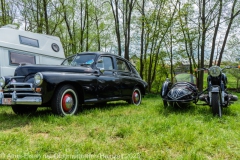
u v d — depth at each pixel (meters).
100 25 19.70
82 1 18.11
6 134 2.94
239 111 5.32
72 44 19.08
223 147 2.57
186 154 2.29
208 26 15.31
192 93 5.22
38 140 2.79
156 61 17.44
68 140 2.71
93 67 5.38
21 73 4.43
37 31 15.88
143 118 4.22
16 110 4.89
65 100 4.44
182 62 17.66
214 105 4.43
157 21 15.94
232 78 21.47
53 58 8.54
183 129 3.22
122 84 6.19
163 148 2.53
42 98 4.06
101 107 5.93
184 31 15.84
